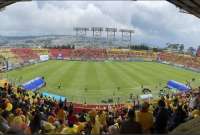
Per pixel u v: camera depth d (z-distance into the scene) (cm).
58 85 8238
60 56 17225
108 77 9931
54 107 3456
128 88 8244
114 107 5031
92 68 12238
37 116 1934
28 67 12100
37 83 7738
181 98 4612
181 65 15962
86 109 4809
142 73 11356
